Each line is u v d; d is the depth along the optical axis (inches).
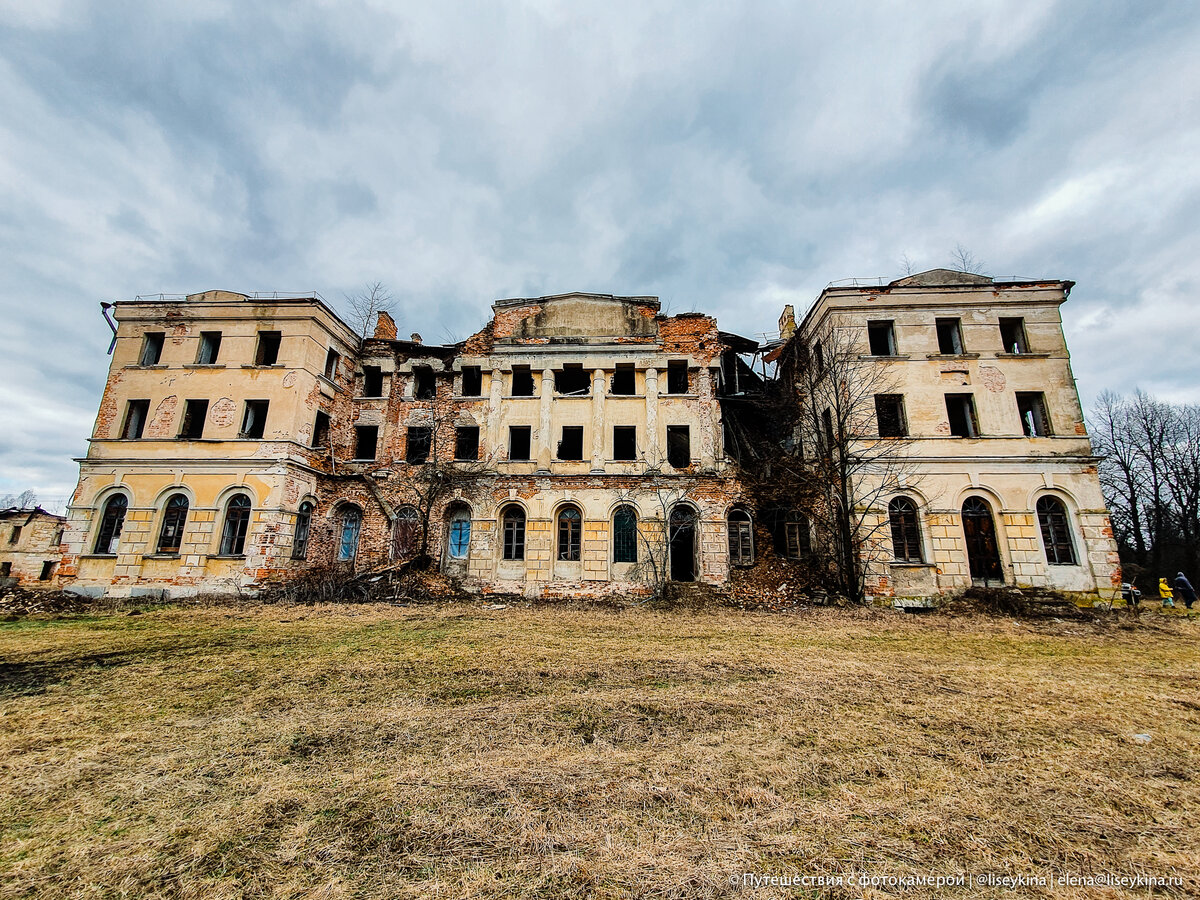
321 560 962.1
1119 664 430.0
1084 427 841.5
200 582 840.9
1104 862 156.1
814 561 877.8
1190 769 221.9
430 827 172.6
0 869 152.1
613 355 995.9
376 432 1077.1
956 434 884.6
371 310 1375.5
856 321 898.7
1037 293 893.2
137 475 895.1
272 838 167.2
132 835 169.6
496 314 1044.5
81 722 272.2
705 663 409.1
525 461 960.9
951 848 162.1
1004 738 253.6
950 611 744.3
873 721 275.4
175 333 964.6
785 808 185.3
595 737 252.1
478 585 906.7
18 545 1189.7
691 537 973.8
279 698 313.6
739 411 1074.7
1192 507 1443.2
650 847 161.5
